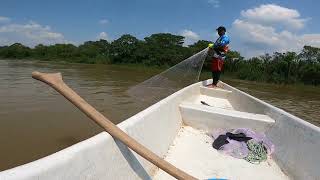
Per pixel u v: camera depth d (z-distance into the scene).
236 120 3.96
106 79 20.58
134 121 2.40
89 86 14.95
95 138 1.77
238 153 3.37
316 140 2.69
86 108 1.92
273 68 41.81
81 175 1.52
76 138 5.95
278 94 24.95
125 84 16.53
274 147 3.50
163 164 1.95
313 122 11.84
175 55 50.97
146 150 1.95
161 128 3.20
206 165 3.12
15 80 15.06
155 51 52.44
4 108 8.18
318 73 39.41
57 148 5.42
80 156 1.52
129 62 54.47
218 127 4.09
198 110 4.17
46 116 7.48
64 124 6.82
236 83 34.88
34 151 5.25
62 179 1.36
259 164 3.23
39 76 1.89
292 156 3.02
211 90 7.26
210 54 7.82
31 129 6.41
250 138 3.58
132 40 55.28
